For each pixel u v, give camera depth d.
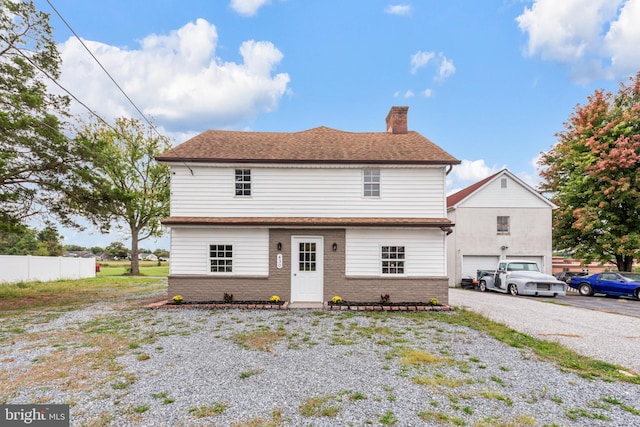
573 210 21.45
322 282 11.64
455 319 9.27
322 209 12.01
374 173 12.23
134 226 30.33
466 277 20.69
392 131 15.39
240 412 3.86
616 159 19.12
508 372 5.27
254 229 11.70
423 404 4.10
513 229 21.69
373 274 11.63
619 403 4.21
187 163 11.79
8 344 6.67
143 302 12.20
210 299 11.46
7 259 19.14
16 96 11.61
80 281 21.86
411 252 11.65
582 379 5.04
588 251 21.64
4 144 11.51
